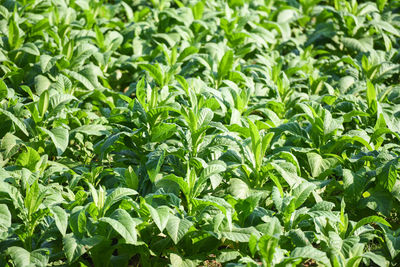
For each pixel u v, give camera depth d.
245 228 4.02
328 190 5.17
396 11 10.71
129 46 8.06
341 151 5.48
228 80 6.41
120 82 7.64
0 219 3.80
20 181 4.68
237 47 8.37
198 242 4.17
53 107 5.46
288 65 7.96
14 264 3.64
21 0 8.23
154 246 4.10
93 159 5.85
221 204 4.05
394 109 6.18
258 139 4.66
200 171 4.88
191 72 7.14
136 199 4.69
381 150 5.22
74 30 7.91
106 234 3.96
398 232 4.22
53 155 5.59
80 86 6.81
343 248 3.93
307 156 5.13
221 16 9.45
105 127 5.55
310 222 4.27
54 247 4.00
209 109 5.13
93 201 4.11
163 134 5.09
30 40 7.50
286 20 9.72
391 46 8.48
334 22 9.53
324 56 8.61
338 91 7.06
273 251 3.56
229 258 3.98
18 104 5.49
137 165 5.26
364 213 4.94
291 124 5.48
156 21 9.12
